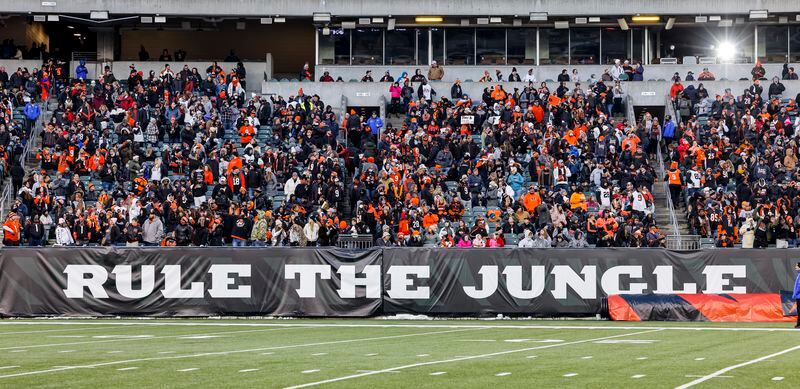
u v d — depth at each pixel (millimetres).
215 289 30359
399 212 38438
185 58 63438
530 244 35406
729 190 43344
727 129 46719
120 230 37000
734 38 58906
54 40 63531
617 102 51781
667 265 29719
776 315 28297
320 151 45031
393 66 58594
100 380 13938
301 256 30328
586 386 13266
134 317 30391
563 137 45312
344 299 30156
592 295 29781
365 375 14477
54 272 30531
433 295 30062
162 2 57938
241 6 58281
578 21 57625
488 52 59312
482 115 48594
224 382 13680
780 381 13828
